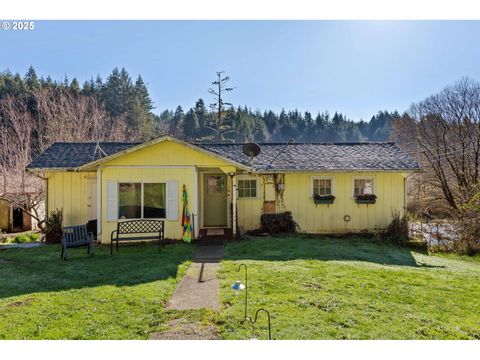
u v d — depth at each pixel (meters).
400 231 11.78
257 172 11.70
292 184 12.48
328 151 13.59
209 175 12.67
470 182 21.41
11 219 16.86
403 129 30.16
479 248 11.07
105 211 10.26
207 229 12.05
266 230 12.02
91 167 10.34
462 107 23.44
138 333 4.18
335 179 12.51
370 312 4.84
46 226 11.47
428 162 24.75
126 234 10.06
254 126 60.91
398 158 12.89
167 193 10.48
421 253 10.48
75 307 4.95
